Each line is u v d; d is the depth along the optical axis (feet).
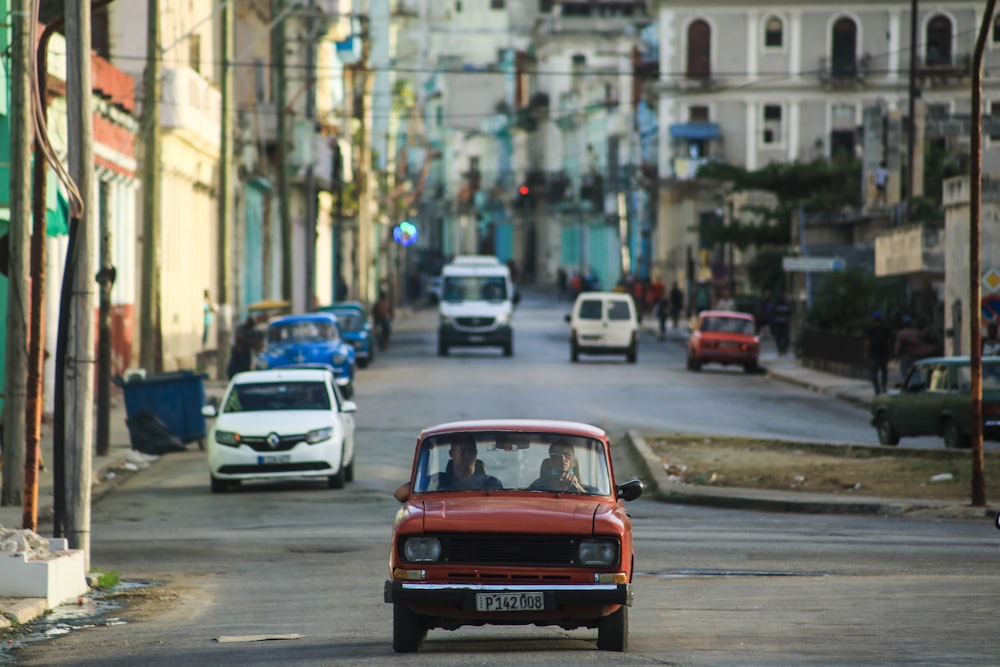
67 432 141.49
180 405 271.49
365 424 311.47
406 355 530.27
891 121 587.68
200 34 456.04
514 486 103.45
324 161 629.51
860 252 572.51
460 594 94.68
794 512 204.95
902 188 596.29
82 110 140.67
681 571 148.66
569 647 103.40
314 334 375.86
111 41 381.81
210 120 435.53
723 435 296.92
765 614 118.21
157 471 247.70
